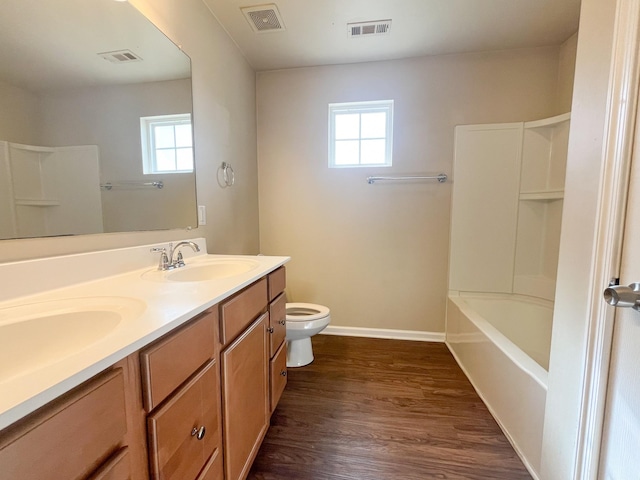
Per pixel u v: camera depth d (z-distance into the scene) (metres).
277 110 2.43
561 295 0.98
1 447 0.34
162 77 1.31
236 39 1.96
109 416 0.48
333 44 2.03
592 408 0.82
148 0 1.22
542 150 2.09
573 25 1.83
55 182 0.90
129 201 1.16
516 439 1.27
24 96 0.81
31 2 0.83
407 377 1.85
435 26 1.84
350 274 2.48
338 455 1.24
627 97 0.73
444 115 2.22
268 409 1.28
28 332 0.65
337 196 2.43
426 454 1.24
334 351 2.22
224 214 1.89
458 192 2.23
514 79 2.12
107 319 0.71
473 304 2.23
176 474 0.65
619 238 0.75
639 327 0.69
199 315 0.76
